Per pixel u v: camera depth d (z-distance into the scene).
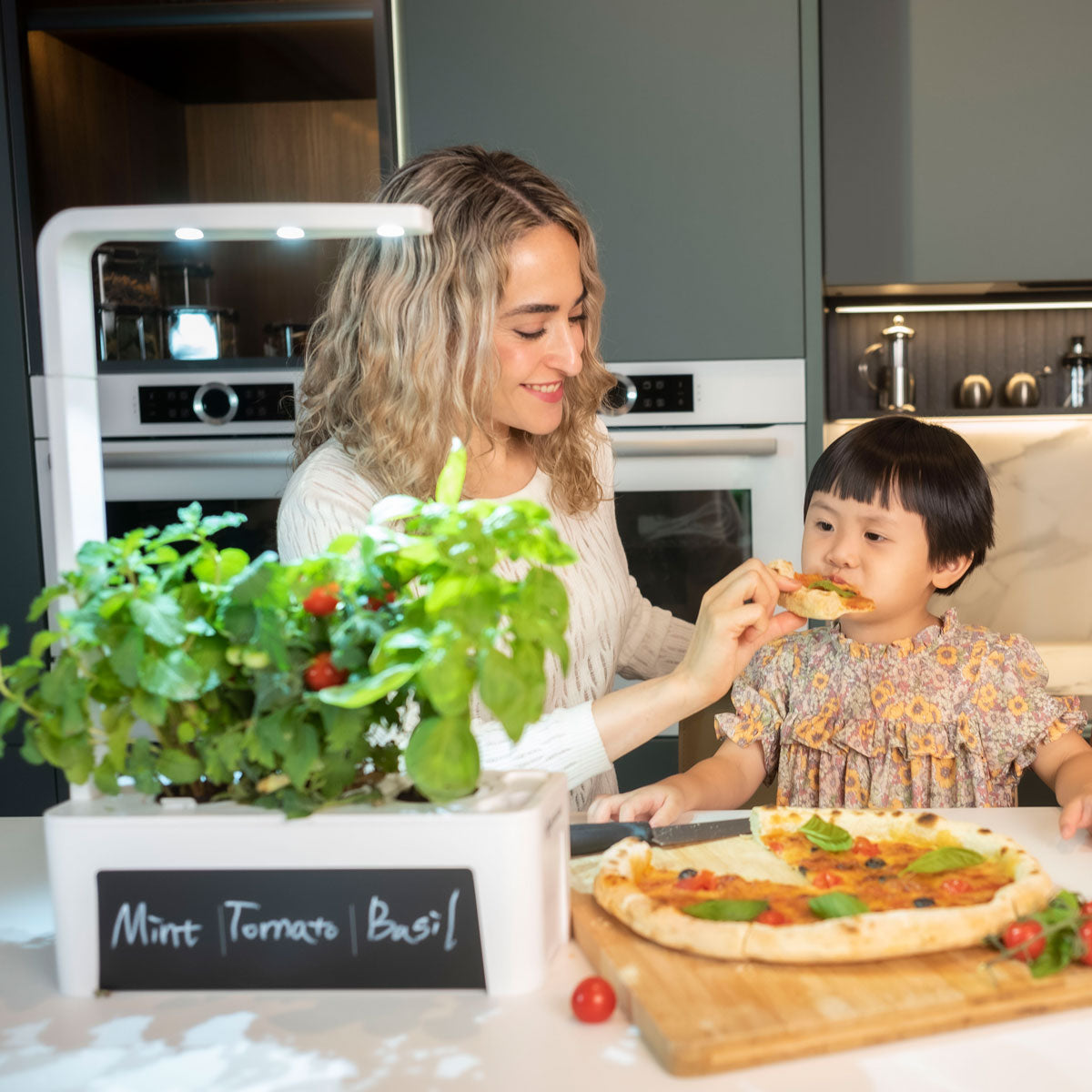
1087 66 2.19
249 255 2.51
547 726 0.94
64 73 2.22
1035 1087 0.53
